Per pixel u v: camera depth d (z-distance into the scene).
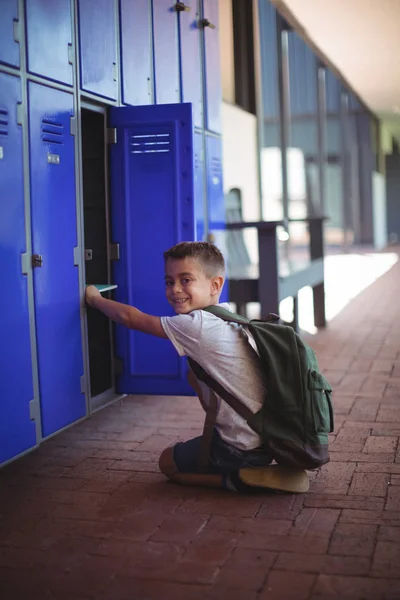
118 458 3.42
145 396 4.64
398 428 3.80
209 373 2.79
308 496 2.87
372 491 2.91
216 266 2.95
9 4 2.99
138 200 4.09
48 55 3.29
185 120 3.98
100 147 4.14
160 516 2.71
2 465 2.97
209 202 5.26
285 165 11.00
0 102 2.93
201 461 2.91
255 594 2.11
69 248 3.45
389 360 5.55
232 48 8.60
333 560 2.31
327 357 5.72
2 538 2.54
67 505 2.84
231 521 2.64
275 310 5.48
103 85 3.85
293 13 9.21
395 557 2.32
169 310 4.10
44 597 2.12
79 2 3.58
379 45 10.97
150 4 4.43
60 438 3.75
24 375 3.11
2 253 2.95
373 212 19.56
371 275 12.09
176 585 2.18
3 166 2.95
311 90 17.12
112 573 2.26
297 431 2.75
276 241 5.45
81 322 3.55
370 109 18.58
